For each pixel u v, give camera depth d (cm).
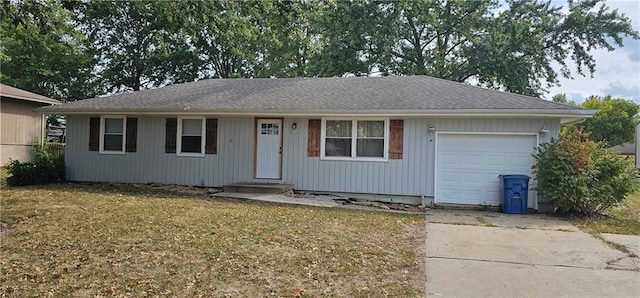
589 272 495
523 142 1041
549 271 498
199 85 1494
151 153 1307
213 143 1264
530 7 2519
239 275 455
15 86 2580
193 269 472
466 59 2577
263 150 1238
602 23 2403
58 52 2597
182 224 702
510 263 531
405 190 1119
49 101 1920
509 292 424
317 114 1134
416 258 544
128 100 1340
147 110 1234
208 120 1268
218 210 855
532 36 2325
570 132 984
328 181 1178
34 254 523
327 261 514
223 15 962
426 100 1119
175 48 2931
